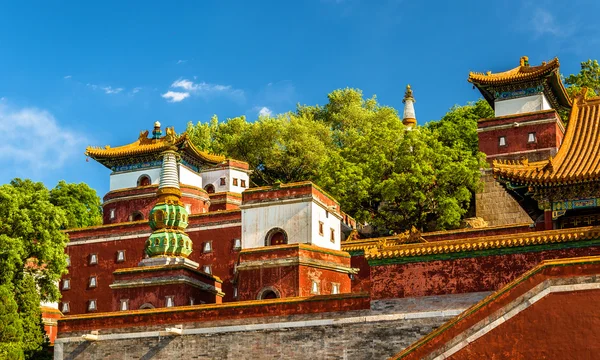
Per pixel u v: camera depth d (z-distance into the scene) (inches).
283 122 4234.7
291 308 2055.9
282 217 2511.1
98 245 3186.5
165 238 2559.1
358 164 3248.0
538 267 1567.4
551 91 3368.6
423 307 1908.2
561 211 2020.2
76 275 3176.7
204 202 3380.9
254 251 2437.3
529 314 1556.3
